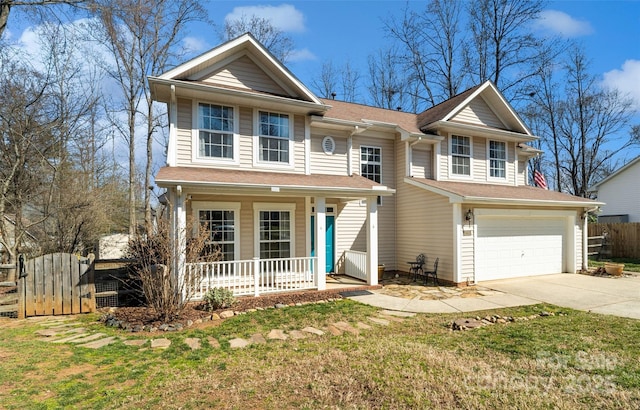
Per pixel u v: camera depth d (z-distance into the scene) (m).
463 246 10.92
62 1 10.86
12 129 12.41
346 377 4.36
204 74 9.83
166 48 19.83
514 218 12.16
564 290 10.16
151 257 8.02
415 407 3.64
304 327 6.68
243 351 5.39
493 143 14.45
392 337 6.11
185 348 5.48
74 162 14.98
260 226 10.63
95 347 5.47
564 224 13.48
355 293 9.70
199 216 9.86
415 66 26.89
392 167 13.72
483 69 24.19
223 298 7.91
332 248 12.61
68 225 13.58
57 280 7.68
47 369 4.62
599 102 27.58
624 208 23.39
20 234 11.85
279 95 10.73
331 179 10.80
